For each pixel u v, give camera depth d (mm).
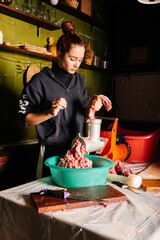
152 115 3654
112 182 1052
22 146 2547
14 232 855
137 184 975
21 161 2535
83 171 903
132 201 841
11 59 2434
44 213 737
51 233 726
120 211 758
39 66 2748
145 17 3514
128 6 3693
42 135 1367
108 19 3951
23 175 2527
